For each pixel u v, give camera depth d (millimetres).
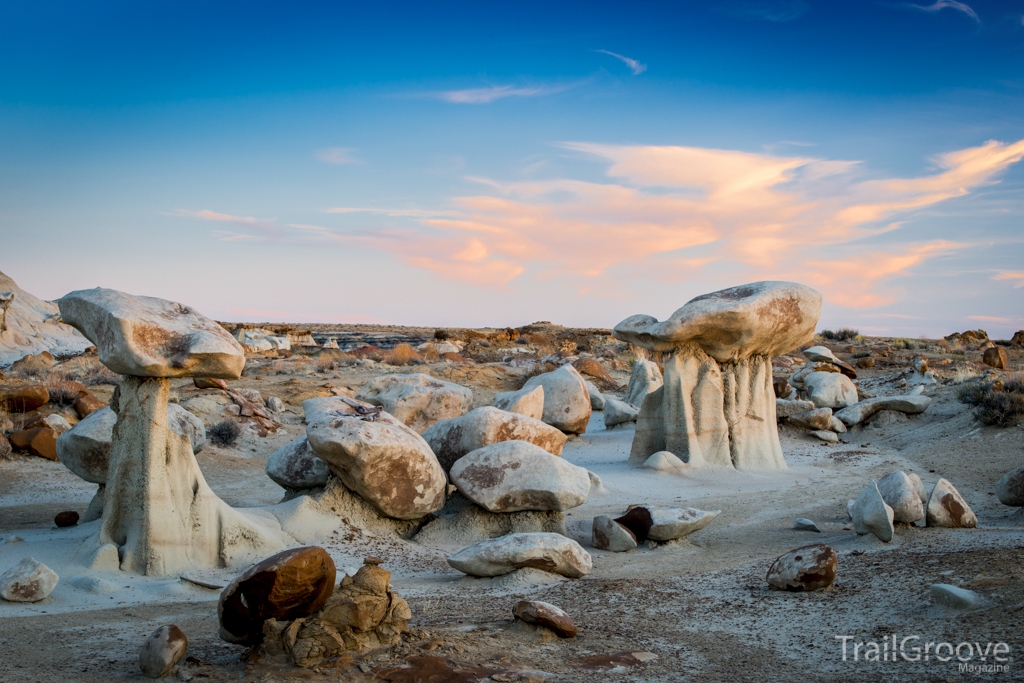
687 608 8922
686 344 19797
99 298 10688
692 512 12531
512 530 12969
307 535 12266
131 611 8828
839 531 13094
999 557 9203
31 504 15633
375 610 6836
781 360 39844
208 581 10078
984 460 18391
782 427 24250
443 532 13148
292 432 23906
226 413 23500
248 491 17578
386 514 12891
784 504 15656
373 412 13133
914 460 19625
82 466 13320
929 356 38875
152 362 10258
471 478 13070
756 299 19016
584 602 9211
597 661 6871
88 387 25688
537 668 6617
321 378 32469
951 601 7938
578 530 13586
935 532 11453
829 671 6680
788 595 9109
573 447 23109
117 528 10820
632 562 11547
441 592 9898
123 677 6184
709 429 19641
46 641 7383
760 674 6629
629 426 26000
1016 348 44812
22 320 36812
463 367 35719
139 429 10773
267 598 6555
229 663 6566
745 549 12148
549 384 23859
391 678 6098
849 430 23969
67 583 9898
